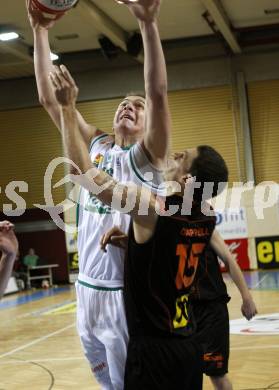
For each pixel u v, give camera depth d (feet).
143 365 8.39
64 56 64.69
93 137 11.13
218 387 13.21
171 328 8.48
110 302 10.19
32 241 63.31
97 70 64.49
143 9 8.68
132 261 8.44
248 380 17.87
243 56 61.77
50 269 61.87
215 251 13.62
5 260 9.27
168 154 9.16
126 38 57.06
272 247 58.03
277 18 55.93
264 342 23.48
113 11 50.70
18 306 45.65
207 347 12.89
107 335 10.20
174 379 8.36
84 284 10.53
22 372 21.48
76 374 20.56
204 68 62.39
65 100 8.16
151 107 8.91
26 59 58.65
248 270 58.49
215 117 62.23
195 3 51.16
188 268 8.73
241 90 61.52
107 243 9.68
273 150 61.11
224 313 13.25
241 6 52.29
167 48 62.80
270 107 61.26
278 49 61.00
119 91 63.98
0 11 48.96
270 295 38.42
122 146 10.63
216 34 58.39
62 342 27.45
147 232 8.30
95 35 57.93
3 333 31.81
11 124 65.98
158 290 8.42
